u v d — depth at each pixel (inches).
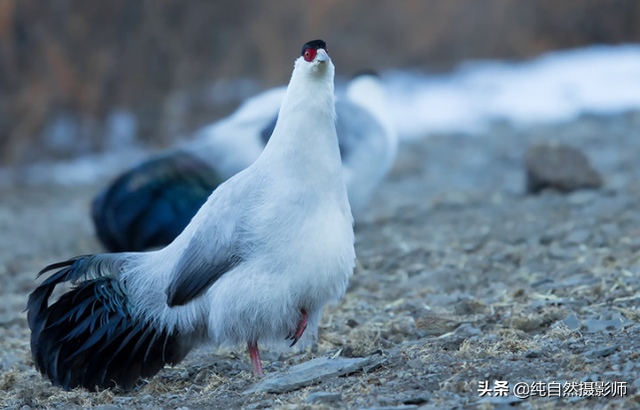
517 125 1010.1
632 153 786.8
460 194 696.4
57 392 318.7
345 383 289.3
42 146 1050.7
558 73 1227.9
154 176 554.6
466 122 1056.2
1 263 586.2
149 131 1107.3
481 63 1336.1
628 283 386.6
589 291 379.2
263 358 348.2
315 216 295.3
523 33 1360.7
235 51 1197.7
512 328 338.6
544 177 642.2
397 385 281.1
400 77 1272.1
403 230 582.9
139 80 1135.6
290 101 300.4
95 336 311.7
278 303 296.2
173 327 312.5
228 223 299.9
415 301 409.1
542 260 462.9
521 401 258.7
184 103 1127.6
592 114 1010.7
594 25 1375.5
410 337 351.3
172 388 317.7
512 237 521.3
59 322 311.3
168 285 309.9
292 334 309.3
